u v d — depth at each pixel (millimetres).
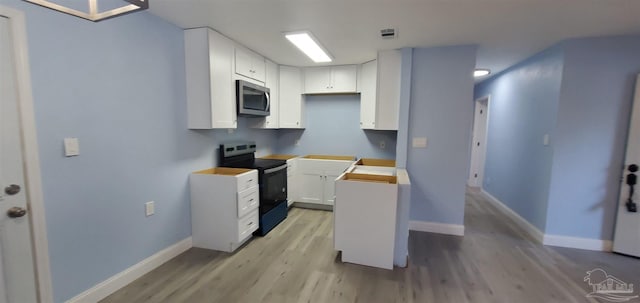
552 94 2885
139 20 2104
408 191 2348
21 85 1463
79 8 1694
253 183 2889
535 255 2666
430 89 3084
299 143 4547
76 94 1715
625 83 2604
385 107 3254
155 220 2340
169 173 2461
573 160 2787
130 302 1897
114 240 2006
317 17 2232
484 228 3400
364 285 2129
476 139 5727
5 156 1437
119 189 2021
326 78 3994
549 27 2371
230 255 2602
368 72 3668
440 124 3100
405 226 2389
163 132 2375
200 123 2604
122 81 2000
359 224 2400
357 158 4312
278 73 3885
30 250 1554
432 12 2104
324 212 3947
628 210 2617
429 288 2100
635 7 1947
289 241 2934
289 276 2248
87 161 1800
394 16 2189
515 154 3721
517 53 3203
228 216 2625
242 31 2576
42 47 1540
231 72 2820
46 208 1601
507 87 4051
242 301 1924
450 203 3168
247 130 3729
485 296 2012
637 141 2555
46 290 1621
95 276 1887
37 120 1536
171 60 2418
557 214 2879
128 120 2061
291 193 3914
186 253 2627
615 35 2561
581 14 2088
